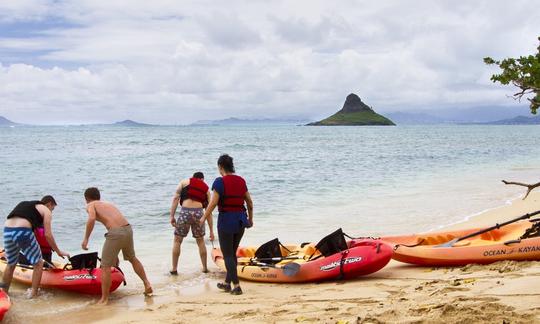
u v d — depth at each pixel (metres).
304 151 50.03
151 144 67.31
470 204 16.38
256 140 82.31
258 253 9.10
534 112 6.18
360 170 29.50
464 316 4.86
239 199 7.61
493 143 68.75
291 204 17.06
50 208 8.38
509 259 8.20
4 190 21.00
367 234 12.18
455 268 8.40
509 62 6.13
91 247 11.49
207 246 11.37
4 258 9.55
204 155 43.81
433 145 62.97
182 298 7.54
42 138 91.56
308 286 7.95
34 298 7.71
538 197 17.06
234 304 6.95
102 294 7.45
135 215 15.20
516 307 5.10
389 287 7.33
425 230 12.40
